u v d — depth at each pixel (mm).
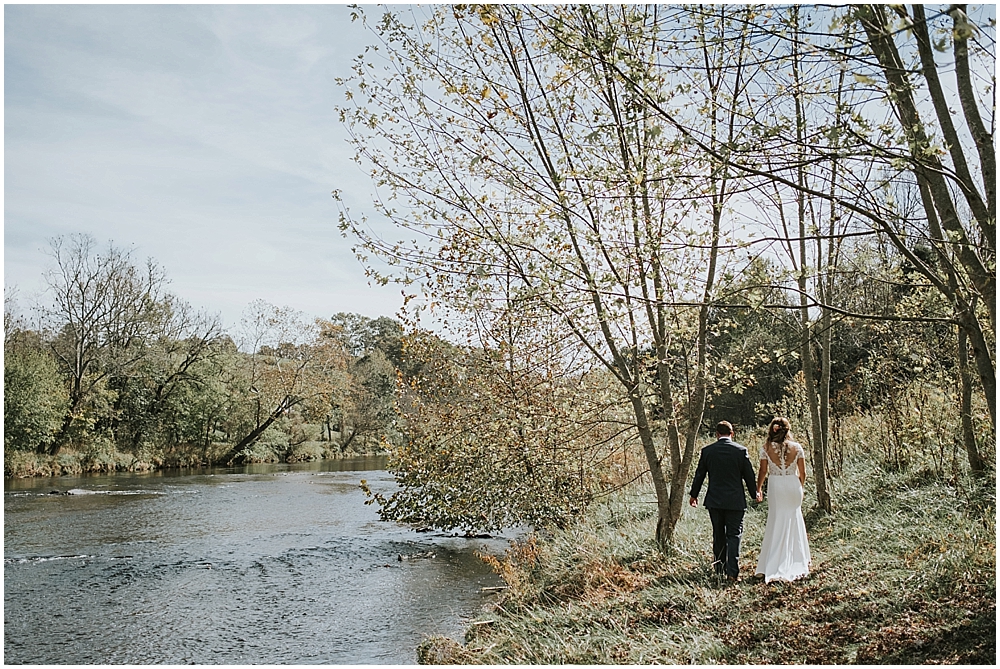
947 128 4547
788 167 4523
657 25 5195
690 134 4641
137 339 38656
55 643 7688
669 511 9414
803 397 12438
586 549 9664
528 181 8094
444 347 10906
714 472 8250
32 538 14094
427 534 14102
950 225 4684
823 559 7766
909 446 9977
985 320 6230
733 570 7781
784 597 6680
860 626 5520
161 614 8750
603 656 5711
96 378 36625
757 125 4457
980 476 8242
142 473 32562
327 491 22844
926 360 9945
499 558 11422
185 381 40375
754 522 10398
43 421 30641
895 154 4211
